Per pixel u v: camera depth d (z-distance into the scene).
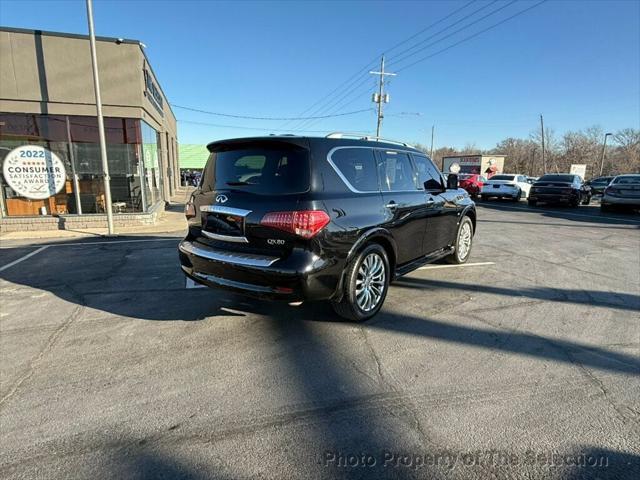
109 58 10.95
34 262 7.05
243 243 3.72
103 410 2.71
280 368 3.25
